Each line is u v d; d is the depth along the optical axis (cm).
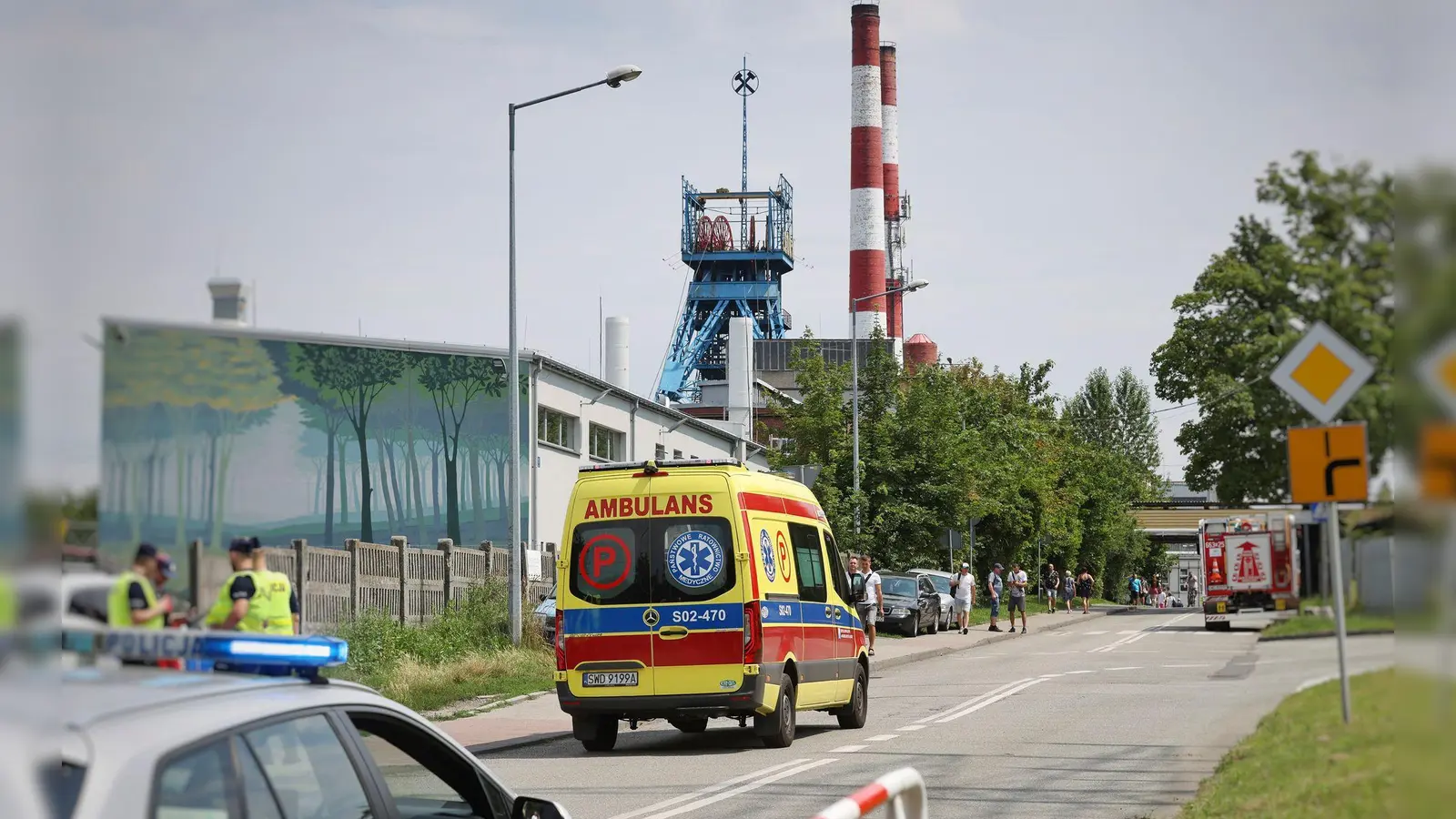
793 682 2095
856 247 11525
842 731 2277
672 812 1452
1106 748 1833
